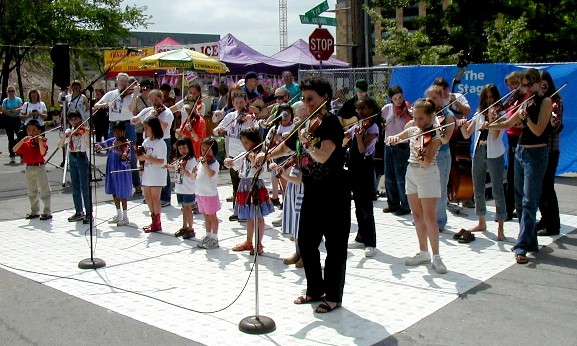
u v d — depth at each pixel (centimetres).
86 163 900
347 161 699
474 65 1136
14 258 731
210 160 739
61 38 3497
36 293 602
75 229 877
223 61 2155
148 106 1100
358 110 693
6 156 1773
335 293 538
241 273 655
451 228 820
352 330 494
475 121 768
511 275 627
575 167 1141
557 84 1119
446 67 1160
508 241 753
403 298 566
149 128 821
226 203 1035
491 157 741
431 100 636
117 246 777
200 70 1568
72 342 483
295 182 599
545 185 762
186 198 803
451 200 868
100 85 3200
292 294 585
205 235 790
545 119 634
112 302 572
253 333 487
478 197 788
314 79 511
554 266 654
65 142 905
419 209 658
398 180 895
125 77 1083
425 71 1181
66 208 1027
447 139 664
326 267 539
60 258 728
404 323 507
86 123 913
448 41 1702
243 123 887
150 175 830
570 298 561
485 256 694
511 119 660
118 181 876
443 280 614
